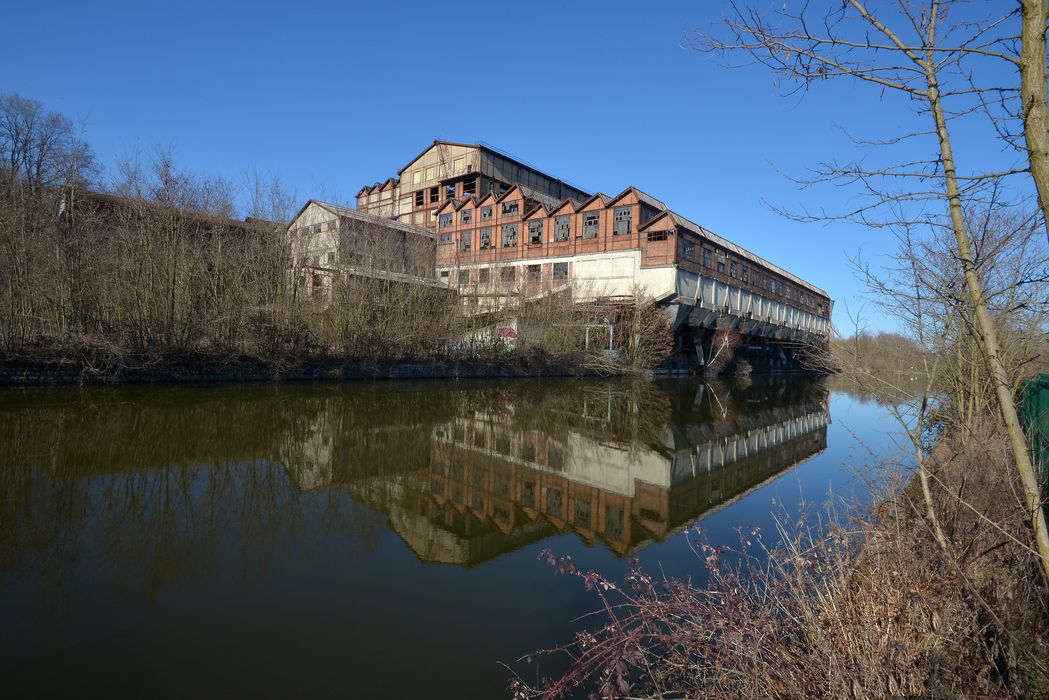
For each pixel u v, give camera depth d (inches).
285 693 165.0
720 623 145.3
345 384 922.1
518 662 183.9
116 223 801.6
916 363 250.4
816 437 676.1
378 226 1163.3
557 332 1311.5
